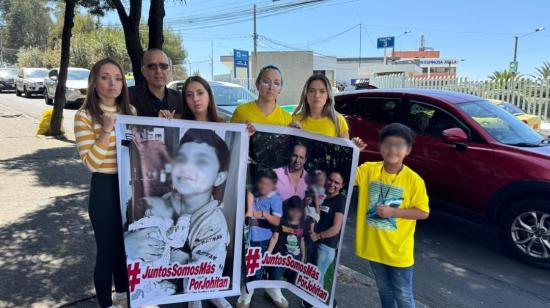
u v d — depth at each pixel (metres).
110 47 42.03
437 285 3.92
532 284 3.96
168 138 2.85
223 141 2.96
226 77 32.88
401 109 5.49
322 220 3.04
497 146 4.52
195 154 2.91
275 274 3.22
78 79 18.72
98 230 2.88
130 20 6.09
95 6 8.82
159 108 3.64
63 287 3.51
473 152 4.63
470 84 14.08
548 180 4.10
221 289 3.08
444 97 5.26
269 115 3.35
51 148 9.40
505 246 4.50
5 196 5.88
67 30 10.65
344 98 6.23
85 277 3.68
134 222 2.82
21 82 24.89
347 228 5.38
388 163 2.74
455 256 4.57
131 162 2.78
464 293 3.78
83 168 7.58
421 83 15.44
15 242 4.35
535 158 4.27
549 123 12.45
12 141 10.22
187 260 2.96
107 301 3.03
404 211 2.68
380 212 2.70
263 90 3.25
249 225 3.12
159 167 2.84
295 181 3.07
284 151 3.06
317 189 3.04
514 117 5.30
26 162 8.00
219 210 3.00
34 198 5.82
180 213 2.92
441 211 5.02
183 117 3.29
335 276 3.02
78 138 2.76
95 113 2.78
